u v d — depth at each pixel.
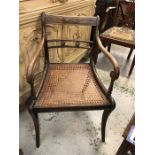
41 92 1.04
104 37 1.84
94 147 1.19
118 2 2.32
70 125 1.34
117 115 1.47
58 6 1.26
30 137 1.22
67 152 1.15
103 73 1.99
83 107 0.99
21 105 1.34
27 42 1.11
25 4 1.04
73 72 1.25
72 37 1.62
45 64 1.27
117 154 0.93
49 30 1.26
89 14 1.82
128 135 0.82
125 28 2.10
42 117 1.38
